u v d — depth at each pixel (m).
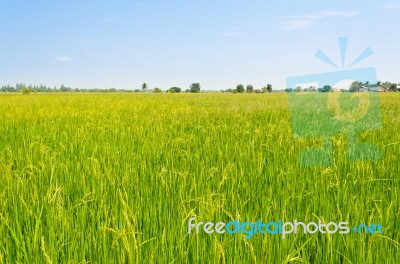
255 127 9.26
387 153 5.63
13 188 4.29
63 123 11.63
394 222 3.35
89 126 10.12
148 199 3.71
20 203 3.68
